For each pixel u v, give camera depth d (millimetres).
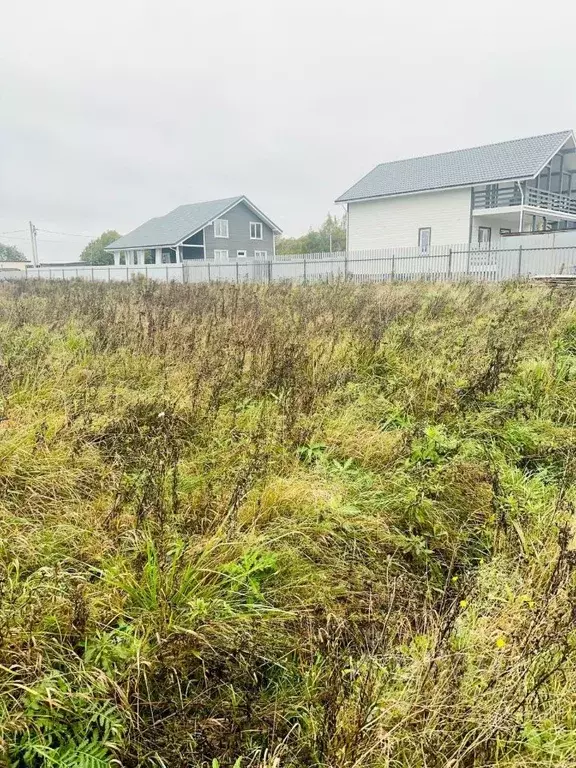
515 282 10180
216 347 4785
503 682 1456
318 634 1750
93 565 2049
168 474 2568
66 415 3100
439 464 2982
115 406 3545
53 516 2307
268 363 4270
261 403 3643
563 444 3305
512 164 25578
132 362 4652
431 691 1454
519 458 3232
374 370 4734
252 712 1528
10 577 1800
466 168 27312
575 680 1525
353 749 1319
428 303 7836
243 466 2684
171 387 4016
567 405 3947
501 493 2654
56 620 1635
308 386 3906
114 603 1790
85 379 4109
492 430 3430
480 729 1377
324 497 2549
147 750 1407
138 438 2928
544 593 1798
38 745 1304
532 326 5543
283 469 2869
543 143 25922
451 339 5297
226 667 1635
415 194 27781
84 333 5883
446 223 27016
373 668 1569
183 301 8977
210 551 2020
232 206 40844
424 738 1347
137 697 1492
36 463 2631
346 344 5090
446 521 2654
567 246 17953
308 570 2164
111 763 1358
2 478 2500
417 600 2031
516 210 24453
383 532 2445
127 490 2377
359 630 1913
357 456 3156
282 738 1497
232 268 29016
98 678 1473
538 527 2381
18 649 1503
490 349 4684
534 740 1362
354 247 31359
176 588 1867
